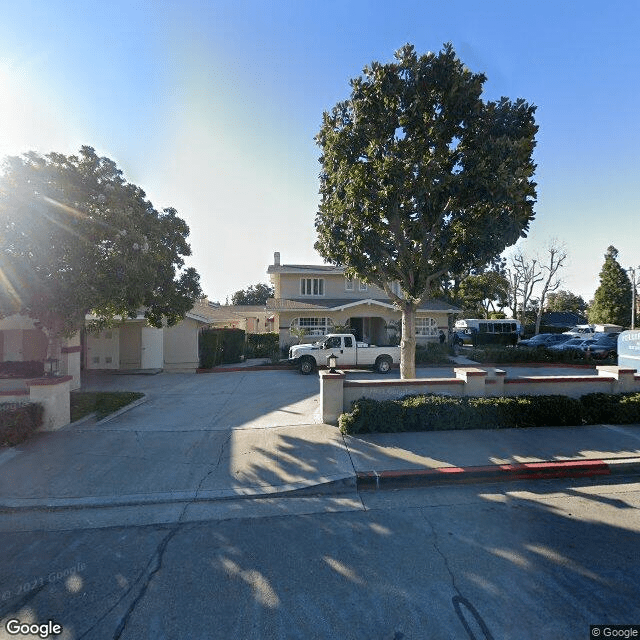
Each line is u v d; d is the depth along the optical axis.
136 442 7.50
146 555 4.13
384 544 4.26
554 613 3.19
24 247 8.55
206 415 9.57
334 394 8.50
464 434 7.66
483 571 3.74
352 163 9.29
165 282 13.84
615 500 5.33
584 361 22.14
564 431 7.84
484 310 49.06
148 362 18.39
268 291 63.41
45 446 7.29
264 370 18.75
